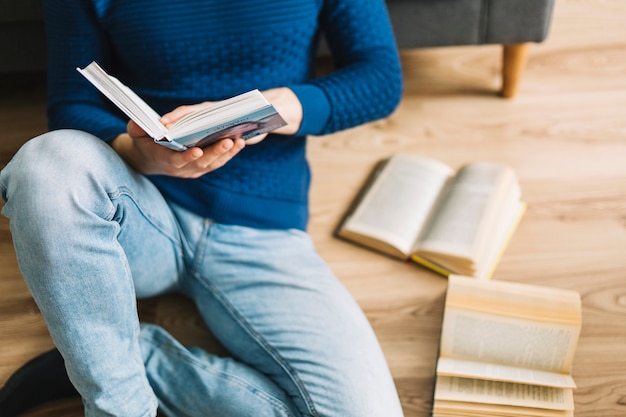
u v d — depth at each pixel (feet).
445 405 3.55
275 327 3.46
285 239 3.74
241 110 2.60
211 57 3.42
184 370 3.44
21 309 4.27
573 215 4.72
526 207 4.79
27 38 5.26
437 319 4.17
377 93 3.63
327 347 3.34
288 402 3.39
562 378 3.58
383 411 3.20
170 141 2.67
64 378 3.59
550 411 3.47
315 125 3.48
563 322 3.67
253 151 3.60
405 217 4.54
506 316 3.73
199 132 2.67
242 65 3.47
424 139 5.39
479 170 4.70
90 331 2.88
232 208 3.62
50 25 3.52
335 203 4.90
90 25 3.45
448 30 5.26
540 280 4.33
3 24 5.17
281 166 3.72
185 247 3.65
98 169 2.87
